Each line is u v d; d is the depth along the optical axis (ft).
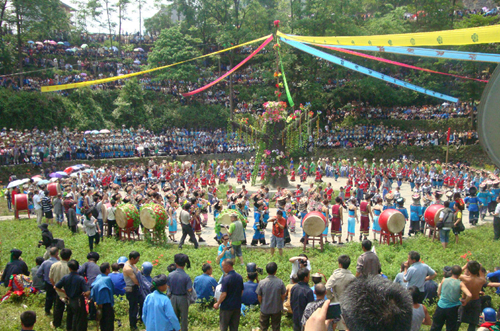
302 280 25.86
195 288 35.17
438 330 27.45
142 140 138.82
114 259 46.29
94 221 51.72
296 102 167.73
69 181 81.71
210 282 35.04
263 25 173.06
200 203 68.18
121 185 109.50
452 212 51.47
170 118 162.30
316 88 161.38
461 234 58.75
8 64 147.33
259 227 56.29
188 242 60.18
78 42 188.96
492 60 24.95
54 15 153.28
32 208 80.28
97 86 164.55
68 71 161.58
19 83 143.64
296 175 130.82
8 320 32.91
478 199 70.18
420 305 23.82
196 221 58.75
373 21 159.84
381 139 147.23
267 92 166.71
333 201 86.22
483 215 71.36
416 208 60.13
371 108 165.99
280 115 92.48
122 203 59.82
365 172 111.86
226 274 27.50
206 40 190.19
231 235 45.88
